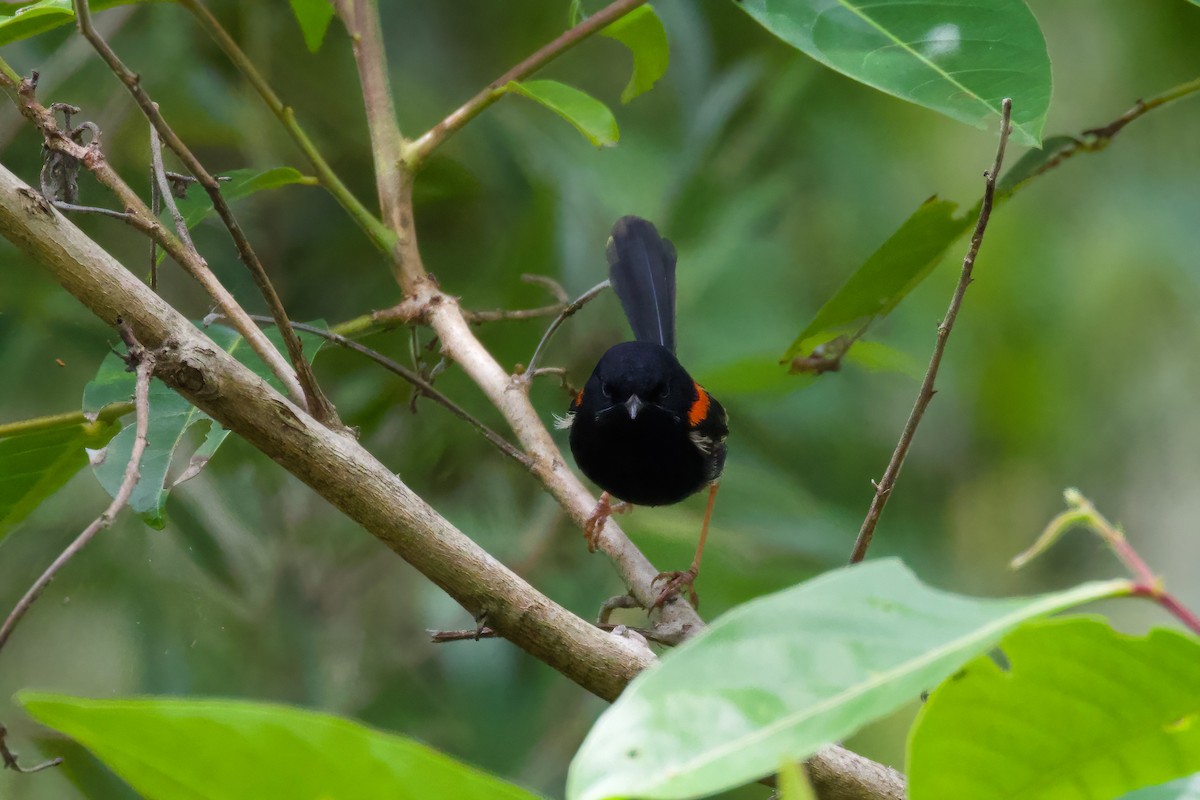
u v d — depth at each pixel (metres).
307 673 10.48
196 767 2.68
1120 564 15.09
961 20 5.54
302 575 10.92
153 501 5.84
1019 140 5.35
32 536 10.34
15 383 10.20
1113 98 14.38
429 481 10.82
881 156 13.76
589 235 11.99
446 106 12.13
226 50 6.95
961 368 14.69
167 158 11.02
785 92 11.73
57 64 10.30
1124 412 15.08
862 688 2.61
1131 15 14.09
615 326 11.77
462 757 10.41
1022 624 2.87
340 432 5.31
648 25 7.35
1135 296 14.80
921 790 3.35
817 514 11.35
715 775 2.48
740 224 11.60
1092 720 3.21
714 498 10.20
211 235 10.89
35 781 9.48
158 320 4.75
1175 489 14.92
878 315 7.82
